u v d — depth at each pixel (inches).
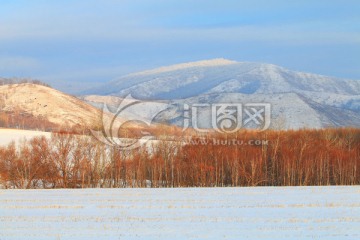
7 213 2142.0
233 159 3944.4
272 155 4040.4
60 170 3902.6
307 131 4817.9
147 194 2906.0
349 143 4431.6
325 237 1577.3
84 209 2258.9
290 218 1930.4
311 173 3922.2
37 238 1604.3
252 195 2795.3
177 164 3964.1
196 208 2262.6
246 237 1595.7
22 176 3804.1
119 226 1792.6
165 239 1583.4
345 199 2529.5
